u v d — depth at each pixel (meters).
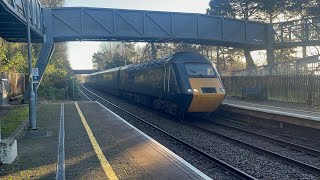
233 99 28.03
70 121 16.14
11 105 23.17
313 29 36.22
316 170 9.01
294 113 16.75
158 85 21.50
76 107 23.27
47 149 10.05
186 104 17.91
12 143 8.72
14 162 8.54
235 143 13.02
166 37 29.27
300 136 14.55
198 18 30.33
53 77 41.41
